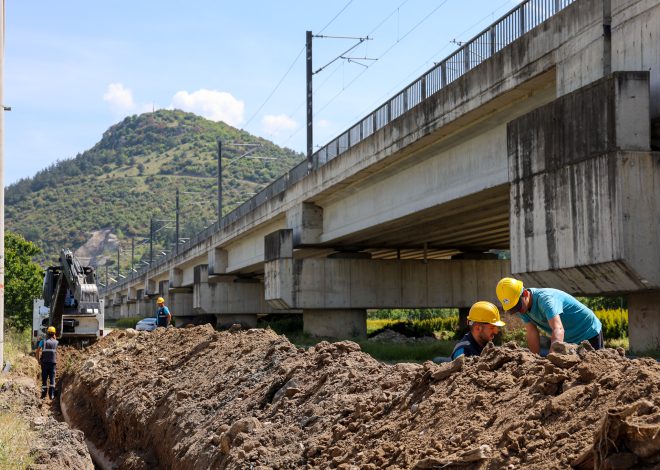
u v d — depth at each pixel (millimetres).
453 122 21938
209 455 9781
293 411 9672
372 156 27547
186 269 75438
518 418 5914
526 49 18656
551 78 18500
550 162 16922
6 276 45031
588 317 7852
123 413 15156
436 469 5809
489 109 20844
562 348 6746
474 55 21672
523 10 19500
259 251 47719
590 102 15508
